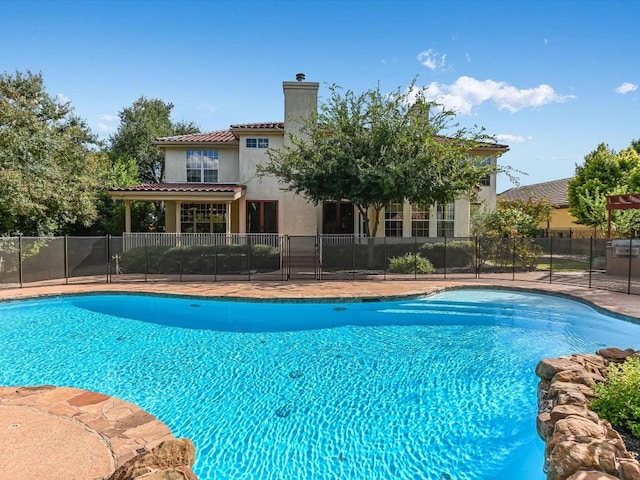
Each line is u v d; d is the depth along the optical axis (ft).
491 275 51.55
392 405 17.70
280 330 30.35
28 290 40.22
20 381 19.85
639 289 40.04
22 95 59.11
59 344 26.21
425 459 13.61
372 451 14.07
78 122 70.59
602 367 17.29
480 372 21.68
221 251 52.54
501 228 65.16
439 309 36.99
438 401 18.10
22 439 12.03
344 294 38.01
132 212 80.94
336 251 53.98
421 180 48.24
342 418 16.47
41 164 52.44
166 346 26.00
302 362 23.21
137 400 17.92
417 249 55.93
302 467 13.10
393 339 28.02
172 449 9.60
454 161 49.65
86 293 40.32
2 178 45.03
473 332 29.96
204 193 57.26
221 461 13.38
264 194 64.49
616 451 10.00
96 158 68.03
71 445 11.70
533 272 53.93
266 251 53.62
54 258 47.67
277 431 15.39
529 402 17.95
